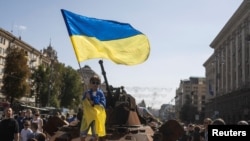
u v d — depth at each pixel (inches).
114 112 372.5
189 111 4389.8
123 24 386.9
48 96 3496.6
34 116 548.4
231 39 3164.4
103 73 369.7
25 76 2839.6
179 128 353.1
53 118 409.1
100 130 276.2
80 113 377.1
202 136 489.1
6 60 2847.0
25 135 463.5
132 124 375.2
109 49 373.1
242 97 2667.3
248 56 2632.9
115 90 387.2
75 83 4065.0
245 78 2647.6
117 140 335.6
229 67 3262.8
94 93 279.7
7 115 397.1
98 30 368.5
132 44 390.9
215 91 3887.8
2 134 391.5
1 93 3110.2
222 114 3339.1
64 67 4094.5
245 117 2464.3
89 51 351.6
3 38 3395.7
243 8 2645.2
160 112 4746.6
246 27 2659.9
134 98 412.8
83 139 276.2
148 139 352.8
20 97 2829.7
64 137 350.9
